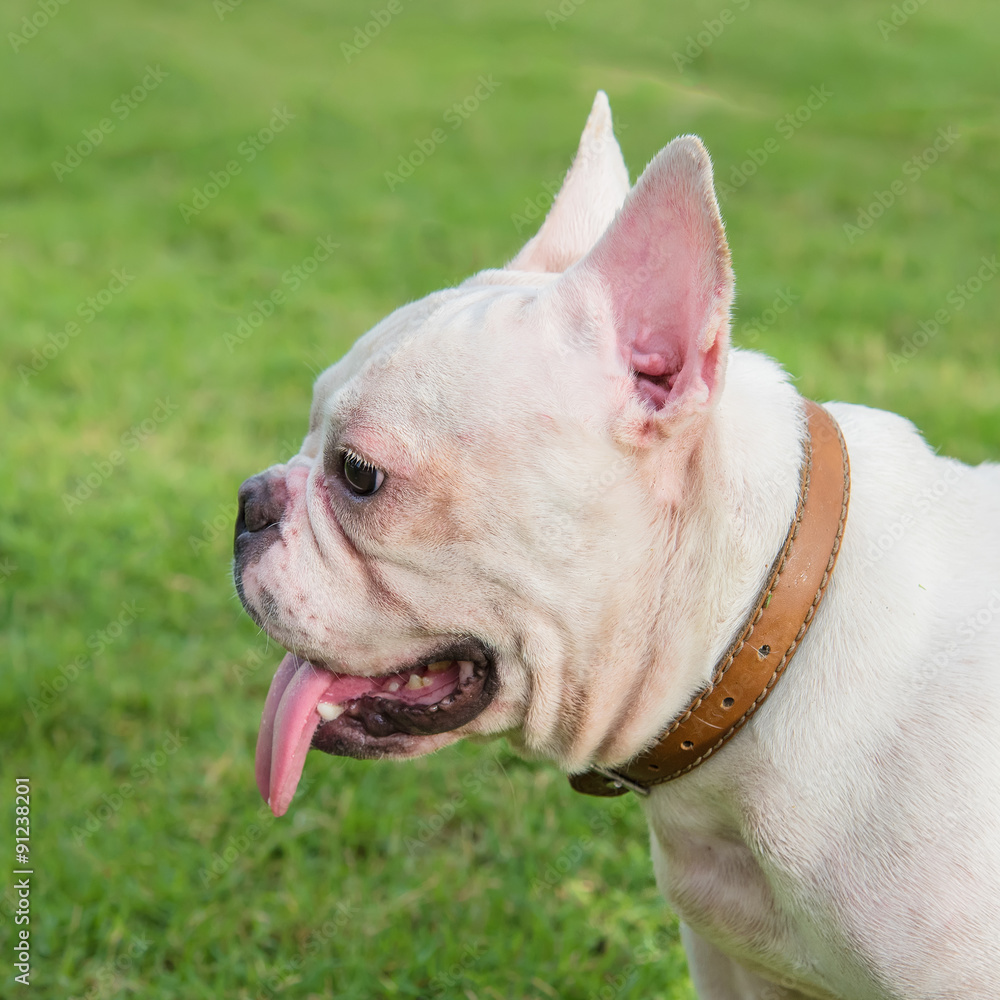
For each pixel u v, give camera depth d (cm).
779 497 325
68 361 975
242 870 523
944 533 339
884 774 308
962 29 2047
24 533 747
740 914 347
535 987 471
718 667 324
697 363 305
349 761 578
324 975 474
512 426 316
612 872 528
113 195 1431
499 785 568
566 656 333
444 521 322
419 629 335
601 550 322
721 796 335
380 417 324
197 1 2358
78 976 476
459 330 326
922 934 301
